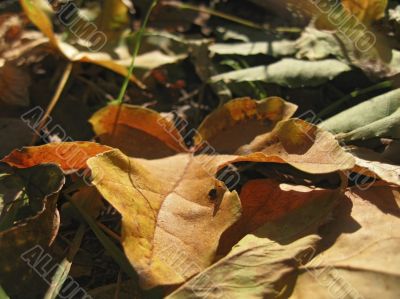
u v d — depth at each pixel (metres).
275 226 0.30
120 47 0.40
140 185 0.30
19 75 0.38
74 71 0.40
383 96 0.35
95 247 0.33
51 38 0.38
